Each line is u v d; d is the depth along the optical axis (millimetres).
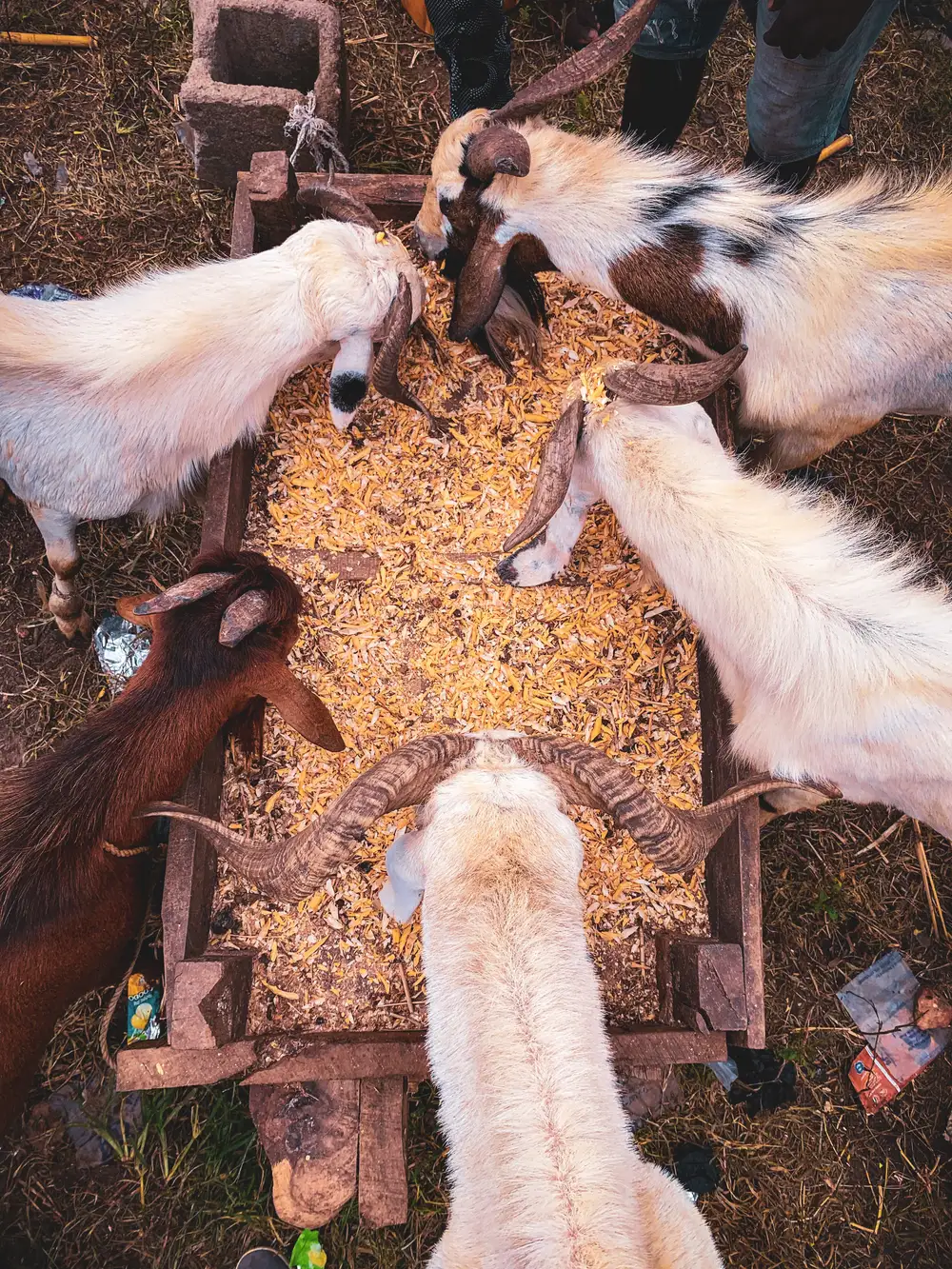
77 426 1300
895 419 1857
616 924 1366
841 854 1677
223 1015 1162
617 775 1018
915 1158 1574
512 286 1475
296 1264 1446
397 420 1521
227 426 1371
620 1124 917
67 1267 1445
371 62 1928
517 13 1977
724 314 1375
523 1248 829
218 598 1190
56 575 1512
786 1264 1518
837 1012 1619
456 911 930
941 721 1155
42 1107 1482
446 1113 941
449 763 1021
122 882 1229
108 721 1185
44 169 1837
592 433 1229
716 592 1214
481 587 1467
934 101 2059
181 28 1923
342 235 1312
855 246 1310
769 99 1436
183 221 1834
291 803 1380
